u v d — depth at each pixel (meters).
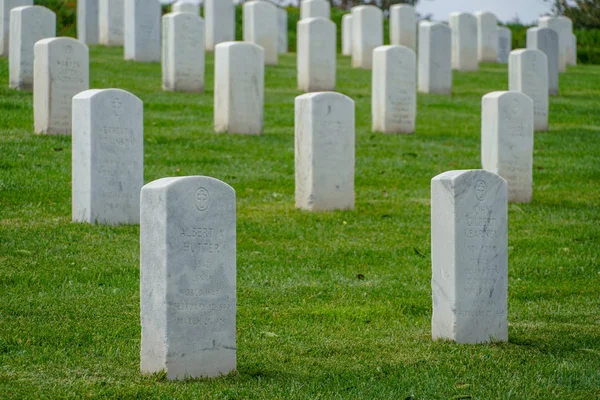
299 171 18.94
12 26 27.52
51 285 13.12
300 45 33.25
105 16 41.03
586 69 44.44
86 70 22.98
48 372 9.69
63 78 22.72
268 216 18.16
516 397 9.47
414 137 27.05
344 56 46.31
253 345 11.05
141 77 32.59
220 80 25.41
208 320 9.55
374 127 27.70
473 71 41.03
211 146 23.58
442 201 11.12
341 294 13.65
